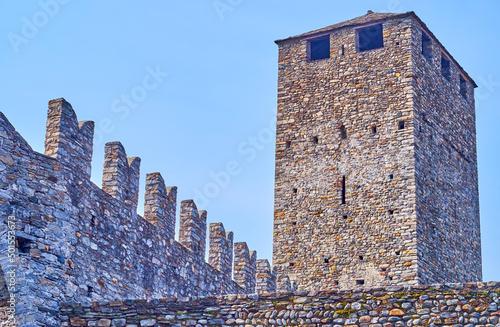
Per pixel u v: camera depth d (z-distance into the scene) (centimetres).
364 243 4100
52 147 2788
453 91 4603
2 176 2628
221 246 3822
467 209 4494
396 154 4175
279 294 2484
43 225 2680
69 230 2759
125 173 3133
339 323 2417
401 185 4119
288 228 4256
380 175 4169
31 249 2634
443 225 4247
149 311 2538
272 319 2464
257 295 2495
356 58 4394
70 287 2723
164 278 3309
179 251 3450
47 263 2661
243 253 3997
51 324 2583
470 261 4419
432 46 4481
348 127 4303
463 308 2348
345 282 4078
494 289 2347
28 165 2691
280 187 4334
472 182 4597
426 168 4219
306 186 4291
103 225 2953
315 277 4138
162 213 3350
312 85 4441
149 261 3216
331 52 4453
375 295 2420
